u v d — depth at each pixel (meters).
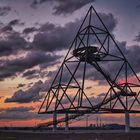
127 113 84.88
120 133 87.12
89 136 84.88
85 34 81.44
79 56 80.81
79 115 81.75
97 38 80.81
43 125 88.12
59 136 83.38
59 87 84.19
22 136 83.25
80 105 79.31
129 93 82.62
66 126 88.31
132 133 87.19
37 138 79.19
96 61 80.69
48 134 85.38
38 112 87.31
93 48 79.12
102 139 81.12
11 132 92.50
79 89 80.75
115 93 81.12
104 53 80.81
